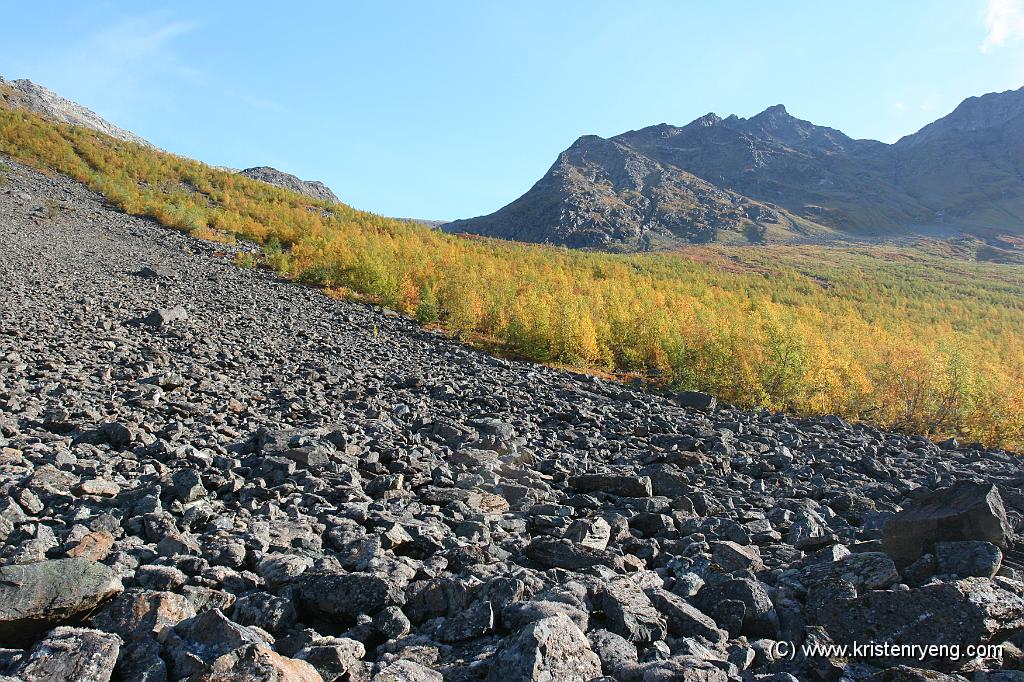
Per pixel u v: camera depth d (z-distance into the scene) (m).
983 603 5.06
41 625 4.20
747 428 19.48
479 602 5.22
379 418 15.12
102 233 46.19
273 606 4.98
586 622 4.95
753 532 8.92
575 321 34.25
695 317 39.94
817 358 29.81
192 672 3.83
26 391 12.17
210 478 8.60
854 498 11.51
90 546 5.73
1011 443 24.95
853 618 5.43
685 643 5.04
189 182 80.50
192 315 26.50
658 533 8.84
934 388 27.22
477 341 34.97
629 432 17.39
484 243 107.12
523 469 12.00
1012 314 101.75
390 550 6.45
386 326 34.44
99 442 9.97
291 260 49.84
